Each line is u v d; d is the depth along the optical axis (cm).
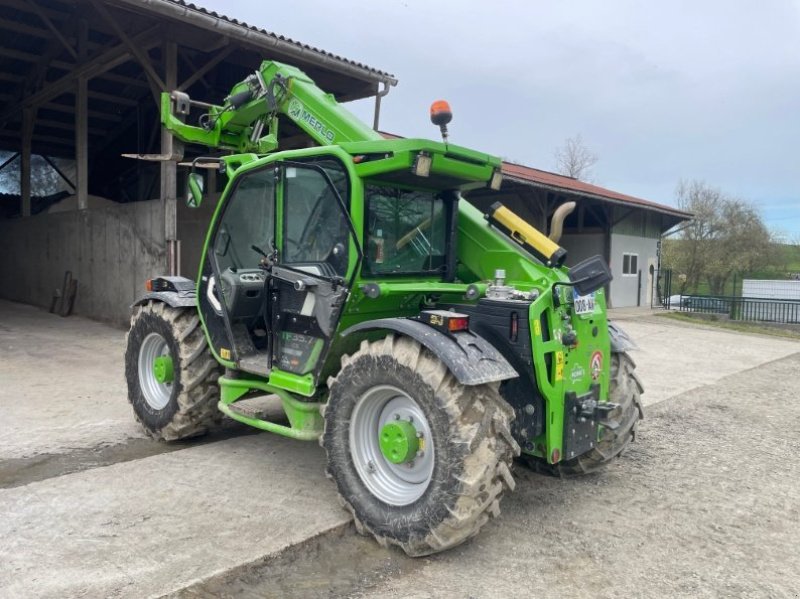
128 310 1077
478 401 293
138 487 384
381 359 313
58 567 284
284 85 469
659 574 299
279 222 386
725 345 1230
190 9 822
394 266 369
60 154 1714
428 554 303
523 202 1678
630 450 499
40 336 998
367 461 331
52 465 427
